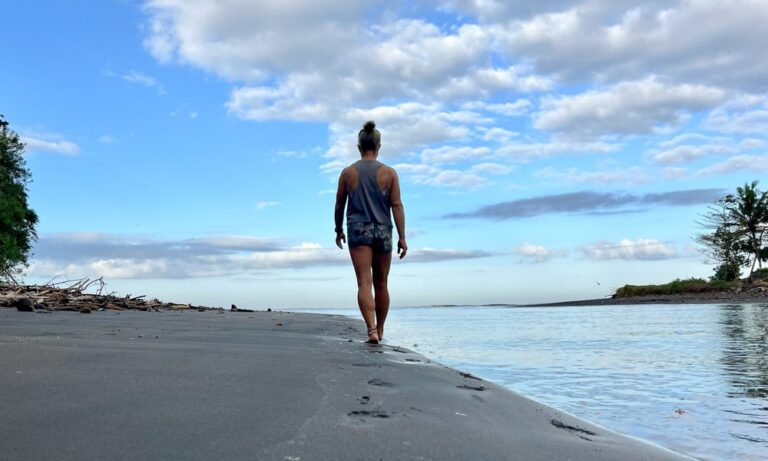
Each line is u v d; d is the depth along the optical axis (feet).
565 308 88.74
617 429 7.80
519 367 14.49
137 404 6.12
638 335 24.45
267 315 35.99
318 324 24.95
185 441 4.90
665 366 14.21
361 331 21.91
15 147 93.76
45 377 7.35
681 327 29.25
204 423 5.51
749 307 61.52
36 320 19.33
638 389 11.03
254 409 6.23
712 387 11.14
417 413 6.77
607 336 24.34
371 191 17.02
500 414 7.51
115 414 5.65
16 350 9.69
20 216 88.63
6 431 4.92
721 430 7.79
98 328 16.66
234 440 5.02
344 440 5.30
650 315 46.93
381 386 8.43
